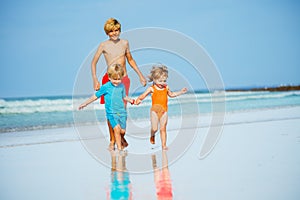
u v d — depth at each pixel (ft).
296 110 45.83
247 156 19.33
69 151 23.59
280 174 15.39
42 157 21.58
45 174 17.16
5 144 26.76
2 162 20.12
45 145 26.13
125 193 13.48
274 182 14.21
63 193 13.79
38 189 14.51
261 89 107.14
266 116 39.58
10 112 53.93
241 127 31.32
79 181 15.57
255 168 16.55
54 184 15.20
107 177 16.16
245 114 42.37
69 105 59.52
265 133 27.53
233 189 13.42
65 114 51.16
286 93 83.66
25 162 20.10
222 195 12.76
